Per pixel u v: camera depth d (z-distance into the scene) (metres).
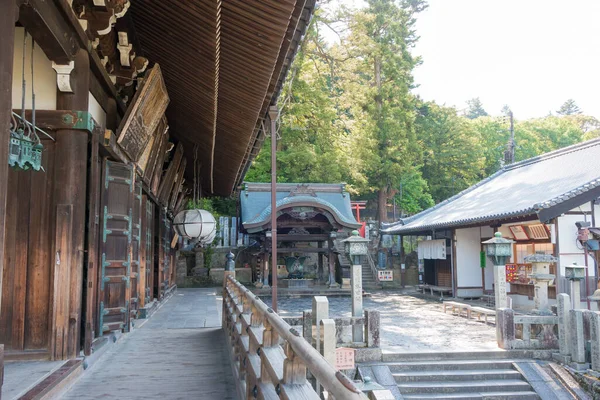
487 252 12.38
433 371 9.38
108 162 6.21
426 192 38.69
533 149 44.22
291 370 2.40
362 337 9.78
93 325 5.70
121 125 5.86
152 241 11.30
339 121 32.53
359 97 31.56
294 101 26.64
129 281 6.56
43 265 4.81
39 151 3.60
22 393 3.68
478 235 20.30
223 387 4.73
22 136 3.40
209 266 25.34
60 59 4.64
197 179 16.55
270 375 2.75
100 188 5.94
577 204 13.99
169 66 7.39
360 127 31.89
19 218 4.80
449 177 38.44
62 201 4.79
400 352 9.72
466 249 20.17
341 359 7.22
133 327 8.44
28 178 4.83
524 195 17.30
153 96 6.56
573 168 17.50
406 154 31.94
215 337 7.67
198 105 8.62
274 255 10.98
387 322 14.23
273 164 10.91
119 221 6.40
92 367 5.29
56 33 4.17
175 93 8.53
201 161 14.32
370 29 30.17
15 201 4.81
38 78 4.94
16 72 4.90
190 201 21.55
